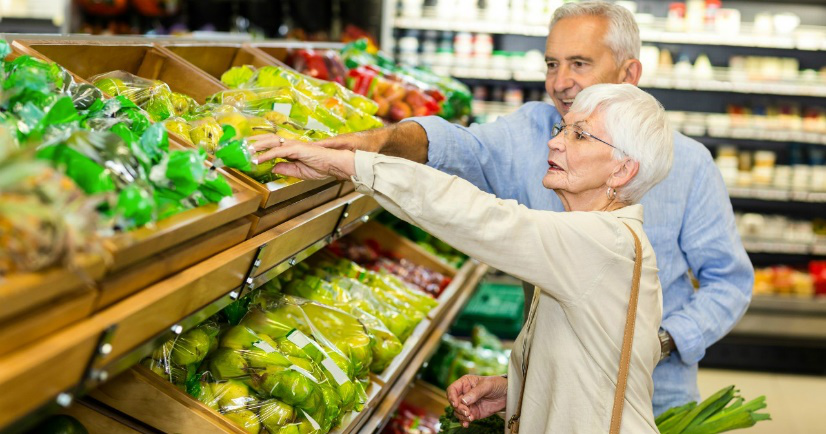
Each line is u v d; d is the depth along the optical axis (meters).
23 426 1.09
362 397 2.31
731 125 6.43
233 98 2.32
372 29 5.89
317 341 2.28
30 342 1.07
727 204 2.57
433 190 1.62
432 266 3.75
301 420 1.95
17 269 1.03
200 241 1.47
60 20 5.64
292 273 2.73
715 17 6.26
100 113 1.64
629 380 1.73
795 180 6.43
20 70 1.48
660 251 2.50
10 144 1.11
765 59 6.41
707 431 2.24
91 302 1.17
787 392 5.92
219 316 2.07
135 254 1.24
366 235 3.77
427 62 6.32
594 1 2.54
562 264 1.66
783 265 6.73
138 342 1.34
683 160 2.52
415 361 2.95
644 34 6.26
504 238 1.62
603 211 1.83
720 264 2.54
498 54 6.35
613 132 1.79
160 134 1.44
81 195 1.12
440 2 6.24
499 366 4.23
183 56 2.63
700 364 6.41
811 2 6.52
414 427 3.48
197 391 1.86
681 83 6.31
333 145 1.95
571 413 1.71
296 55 3.39
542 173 2.55
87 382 1.19
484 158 2.48
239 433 1.76
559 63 2.51
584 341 1.70
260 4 5.79
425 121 2.34
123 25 5.36
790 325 6.25
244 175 1.72
